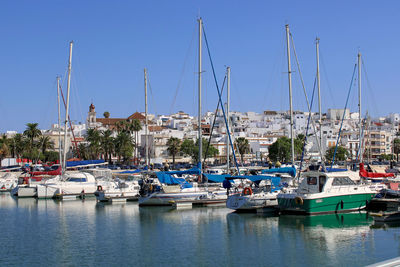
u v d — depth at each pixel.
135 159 141.50
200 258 29.22
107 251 31.30
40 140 136.88
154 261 28.69
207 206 51.22
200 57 56.62
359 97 74.25
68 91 66.44
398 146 172.25
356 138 189.25
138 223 41.41
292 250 30.88
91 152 134.12
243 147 148.38
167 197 50.84
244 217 43.44
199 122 55.53
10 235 36.78
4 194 70.06
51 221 43.00
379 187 52.06
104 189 59.41
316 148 123.38
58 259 29.42
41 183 65.62
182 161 152.00
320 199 42.22
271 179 47.34
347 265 27.25
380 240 33.16
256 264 27.77
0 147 126.56
